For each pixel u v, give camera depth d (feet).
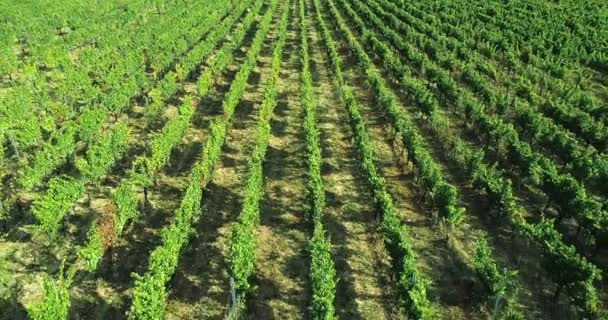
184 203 85.66
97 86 146.92
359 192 105.40
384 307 77.15
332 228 94.12
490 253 82.84
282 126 133.59
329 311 66.49
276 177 110.32
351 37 194.29
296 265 84.84
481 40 194.39
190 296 78.28
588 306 70.13
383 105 134.92
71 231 91.20
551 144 113.19
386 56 170.40
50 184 89.04
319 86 161.07
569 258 73.10
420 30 213.66
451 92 141.08
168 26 213.25
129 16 230.27
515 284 80.79
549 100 134.21
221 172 111.65
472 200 102.63
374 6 253.65
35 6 234.79
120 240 89.30
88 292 78.02
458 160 116.26
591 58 170.81
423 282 73.72
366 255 87.61
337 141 126.00
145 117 133.59
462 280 82.07
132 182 94.84
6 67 153.69
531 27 202.08
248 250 75.51
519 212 92.43
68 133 108.37
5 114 123.54
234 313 73.05
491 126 117.50
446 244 90.07
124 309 75.15
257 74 169.78
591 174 100.94
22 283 79.25
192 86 158.92
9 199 99.50
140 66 164.86
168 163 112.57
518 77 161.07
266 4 282.77
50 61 158.20
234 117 137.80
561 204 91.91
